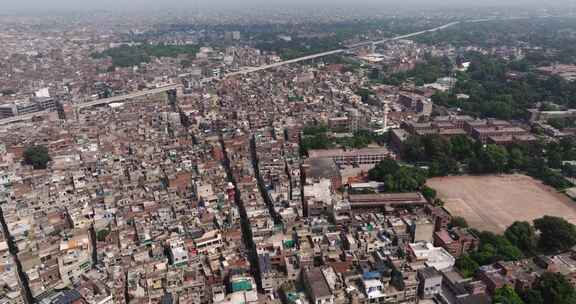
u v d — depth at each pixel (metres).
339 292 198.88
